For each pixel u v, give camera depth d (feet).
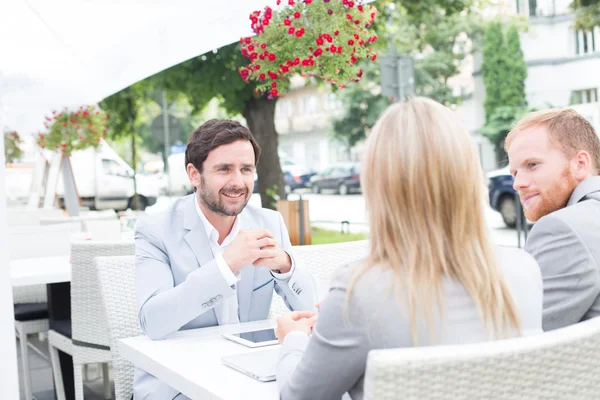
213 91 27.04
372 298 3.70
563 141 6.15
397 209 3.84
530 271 4.21
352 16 11.70
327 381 3.80
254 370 4.98
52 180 32.14
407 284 3.71
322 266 9.02
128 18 12.05
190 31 12.03
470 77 52.80
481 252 3.90
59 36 12.89
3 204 6.87
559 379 3.36
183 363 5.42
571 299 5.59
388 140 3.92
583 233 5.62
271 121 28.66
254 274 7.26
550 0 49.93
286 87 12.12
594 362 3.46
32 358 16.75
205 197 6.89
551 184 6.18
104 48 13.56
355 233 40.09
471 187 3.90
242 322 7.16
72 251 10.84
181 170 58.85
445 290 3.78
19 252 16.93
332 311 3.77
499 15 51.24
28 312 12.96
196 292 6.13
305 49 11.63
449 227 3.86
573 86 49.32
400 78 18.48
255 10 11.71
